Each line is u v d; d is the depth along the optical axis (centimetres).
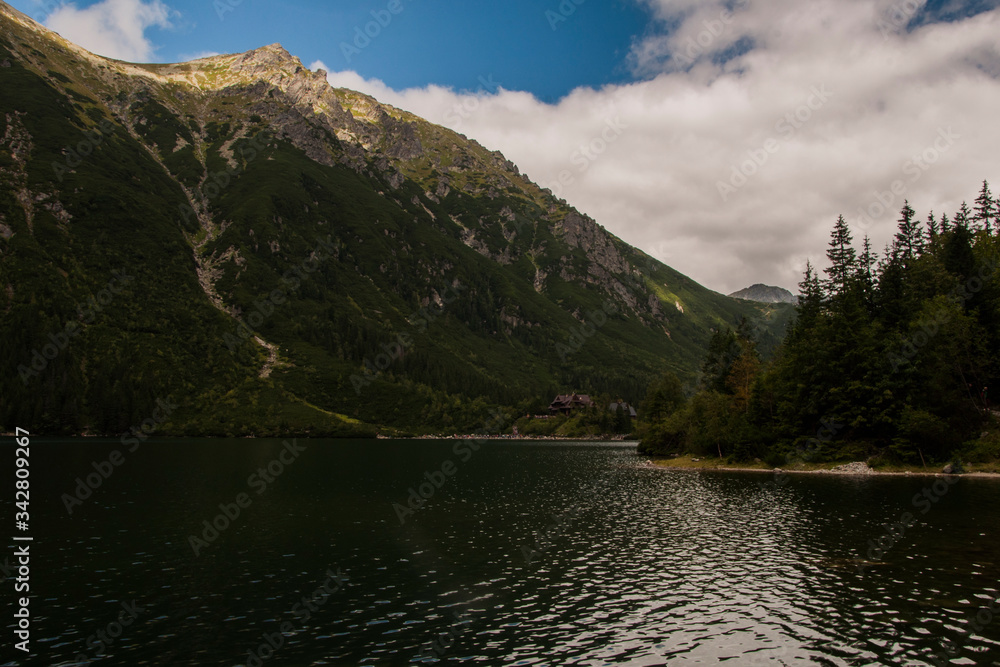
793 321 11331
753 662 2020
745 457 9450
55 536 4128
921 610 2500
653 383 14350
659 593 2814
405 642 2231
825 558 3400
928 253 9669
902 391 8031
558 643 2209
